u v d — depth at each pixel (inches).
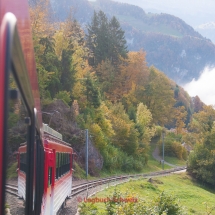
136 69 3390.7
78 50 2469.2
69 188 762.2
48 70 1844.2
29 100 162.1
